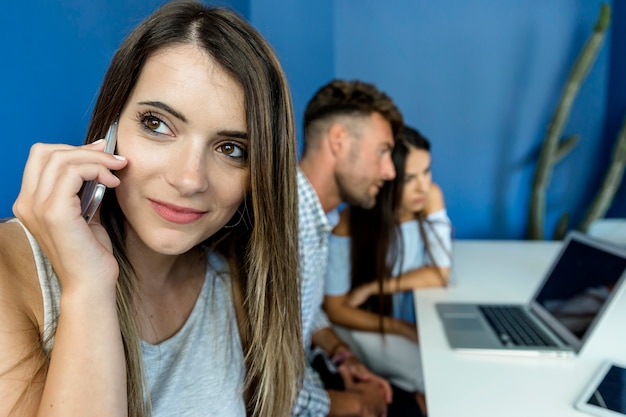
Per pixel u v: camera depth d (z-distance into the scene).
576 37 2.40
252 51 0.53
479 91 2.50
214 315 0.71
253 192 0.56
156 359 0.62
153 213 0.53
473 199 2.59
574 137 2.26
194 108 0.50
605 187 2.17
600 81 2.46
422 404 1.35
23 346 0.47
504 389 0.80
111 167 0.49
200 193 0.53
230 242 0.76
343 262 1.47
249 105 0.52
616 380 0.80
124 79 0.51
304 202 1.12
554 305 1.10
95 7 0.95
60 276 0.47
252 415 0.73
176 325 0.67
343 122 1.25
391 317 1.47
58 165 0.46
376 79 2.54
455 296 1.31
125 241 0.60
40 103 0.80
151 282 0.64
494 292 1.33
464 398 0.77
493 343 0.95
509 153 2.53
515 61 2.46
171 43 0.50
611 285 0.95
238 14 0.56
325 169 1.30
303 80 2.26
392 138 1.31
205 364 0.66
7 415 0.45
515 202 2.58
